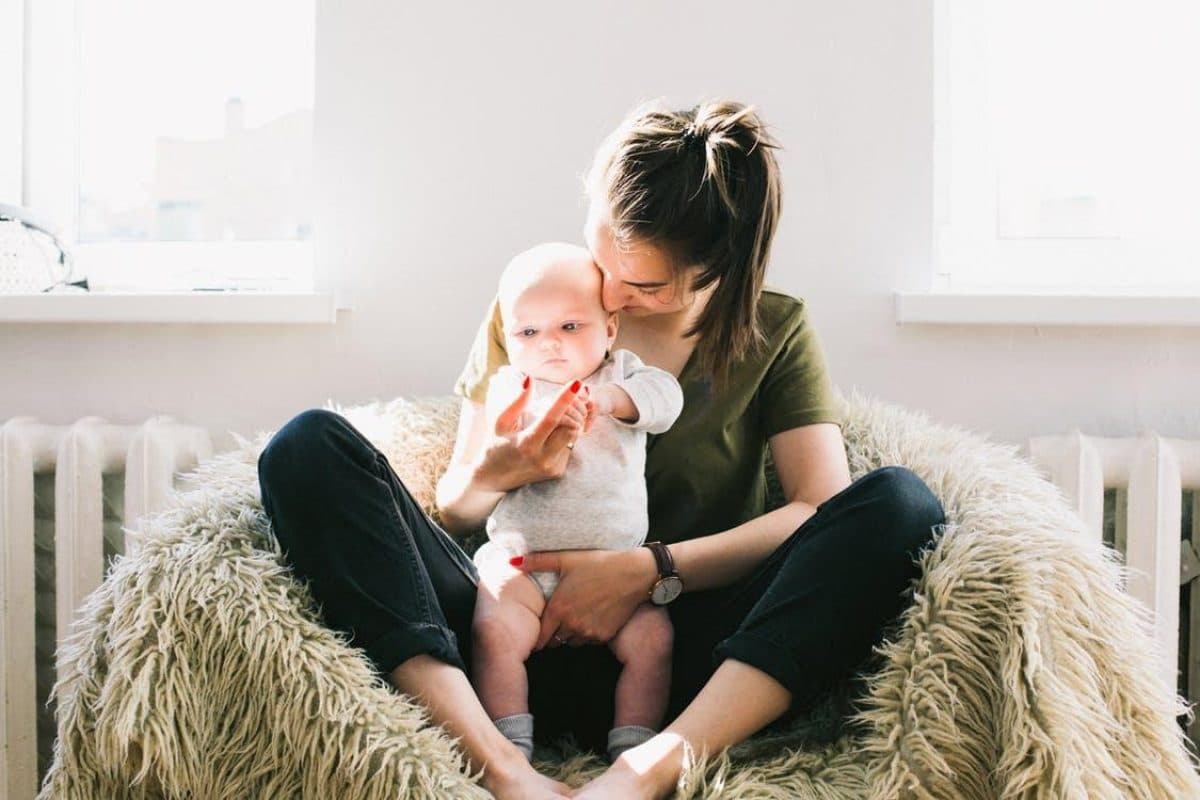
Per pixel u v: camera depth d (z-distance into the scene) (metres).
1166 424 1.43
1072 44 1.56
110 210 1.76
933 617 0.90
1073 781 0.81
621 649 1.04
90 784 0.94
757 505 1.22
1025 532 0.95
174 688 0.91
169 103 1.74
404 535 0.96
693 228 1.00
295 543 0.95
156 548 1.00
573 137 1.51
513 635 1.01
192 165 1.74
